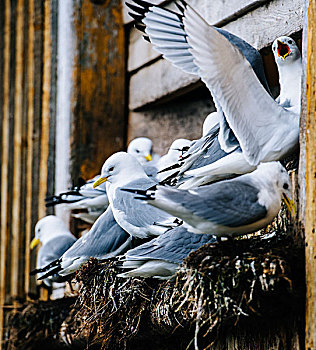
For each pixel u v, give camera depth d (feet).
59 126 36.58
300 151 20.58
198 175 22.24
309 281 19.26
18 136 38.99
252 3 27.40
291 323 20.65
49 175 36.65
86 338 28.45
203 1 29.84
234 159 21.76
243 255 19.69
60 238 32.30
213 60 20.68
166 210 19.56
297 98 22.26
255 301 19.98
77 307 28.45
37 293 36.50
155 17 23.31
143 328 24.62
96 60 36.52
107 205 30.35
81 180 31.78
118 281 24.45
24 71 39.22
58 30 37.32
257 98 21.06
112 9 36.99
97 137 36.17
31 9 39.14
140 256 22.44
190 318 21.40
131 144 31.76
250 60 23.17
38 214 37.19
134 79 36.45
